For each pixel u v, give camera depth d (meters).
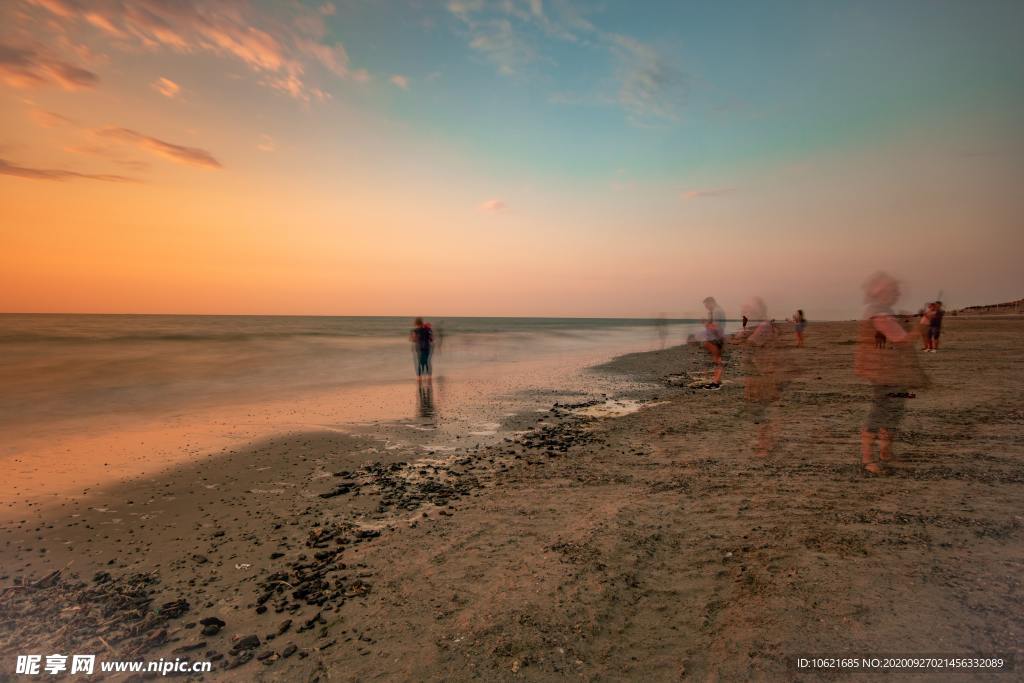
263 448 9.65
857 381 15.20
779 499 5.68
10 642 3.83
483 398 15.41
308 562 5.06
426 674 3.26
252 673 3.39
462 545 5.20
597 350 36.97
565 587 4.16
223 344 34.34
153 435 10.65
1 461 8.77
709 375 20.92
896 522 4.75
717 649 3.23
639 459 8.15
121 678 3.39
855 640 3.12
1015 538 4.26
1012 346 23.03
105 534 5.86
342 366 24.23
